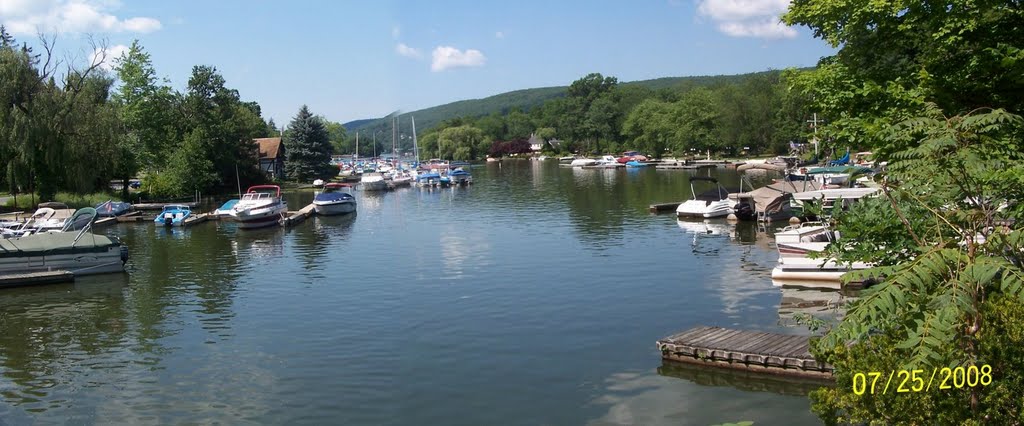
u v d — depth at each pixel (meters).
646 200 52.72
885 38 16.42
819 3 16.95
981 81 13.75
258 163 80.19
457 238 35.59
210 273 28.19
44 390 15.21
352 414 13.59
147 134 67.00
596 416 13.26
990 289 7.45
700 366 15.48
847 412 8.47
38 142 47.31
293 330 19.27
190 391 14.96
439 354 16.89
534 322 19.39
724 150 112.56
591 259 28.36
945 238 7.16
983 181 7.12
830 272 23.16
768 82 102.38
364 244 34.94
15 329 20.16
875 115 15.00
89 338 19.09
